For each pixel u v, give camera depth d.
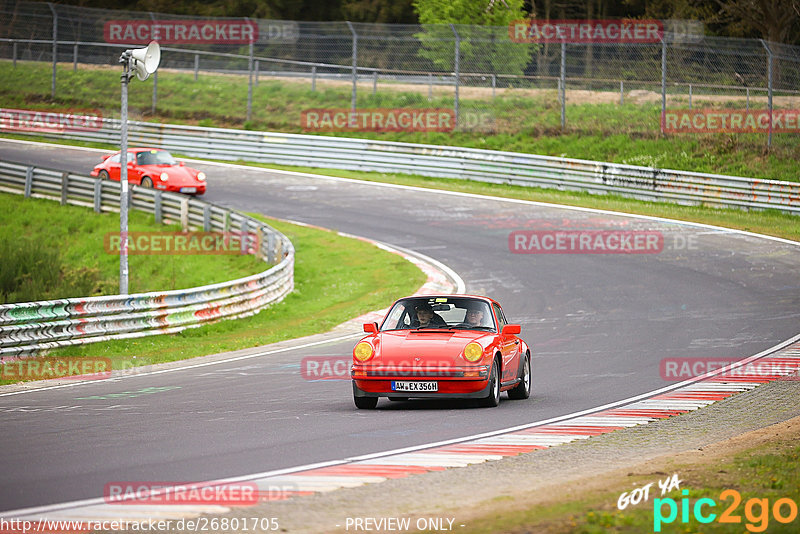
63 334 57.56
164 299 65.19
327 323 69.25
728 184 110.50
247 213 108.62
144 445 29.81
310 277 88.25
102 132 151.38
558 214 109.00
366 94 163.50
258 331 68.44
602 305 71.56
